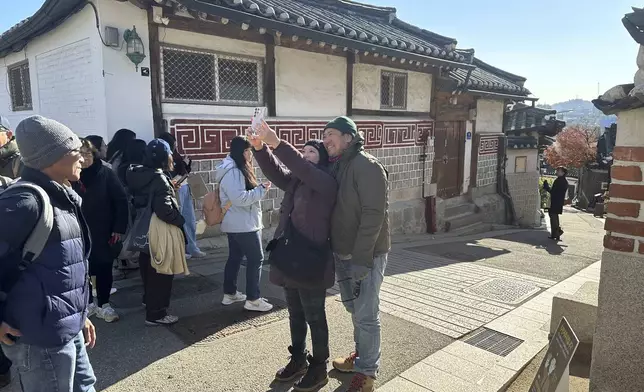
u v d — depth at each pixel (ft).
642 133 8.16
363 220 8.87
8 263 5.98
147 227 12.26
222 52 20.75
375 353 9.52
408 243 29.19
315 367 9.92
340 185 9.30
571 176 122.31
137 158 15.94
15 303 6.14
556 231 35.14
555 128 46.68
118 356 10.94
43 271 6.26
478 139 40.11
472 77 38.01
